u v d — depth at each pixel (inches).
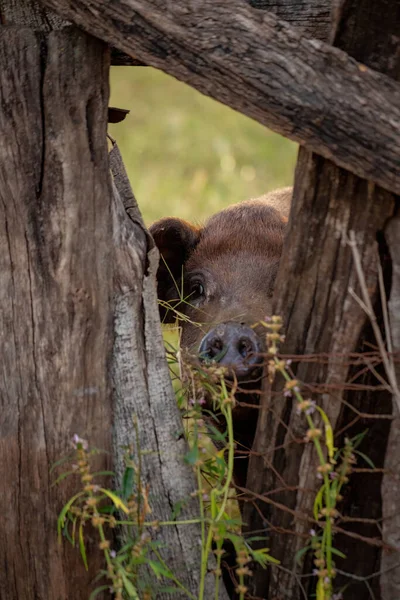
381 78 211.2
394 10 209.8
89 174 231.9
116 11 216.2
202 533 228.1
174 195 647.8
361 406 231.9
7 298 235.9
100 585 242.1
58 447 237.5
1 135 229.5
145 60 219.3
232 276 317.7
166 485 240.4
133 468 226.5
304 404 217.5
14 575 245.8
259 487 244.2
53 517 239.3
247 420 287.4
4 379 238.2
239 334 273.6
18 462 239.0
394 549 231.0
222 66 214.2
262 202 362.0
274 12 240.7
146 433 240.7
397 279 221.9
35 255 233.8
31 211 232.4
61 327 235.1
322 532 236.8
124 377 240.1
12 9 234.8
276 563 233.0
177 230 339.0
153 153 755.4
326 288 229.0
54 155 229.9
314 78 211.3
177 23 214.7
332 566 236.5
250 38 212.5
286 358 234.4
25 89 227.6
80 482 237.3
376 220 220.8
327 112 211.0
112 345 239.0
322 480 233.6
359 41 213.9
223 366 248.1
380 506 234.5
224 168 701.9
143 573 239.3
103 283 235.6
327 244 226.8
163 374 244.1
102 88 230.1
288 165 718.5
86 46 226.5
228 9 213.5
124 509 215.9
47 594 244.4
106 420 239.1
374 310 227.6
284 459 238.4
